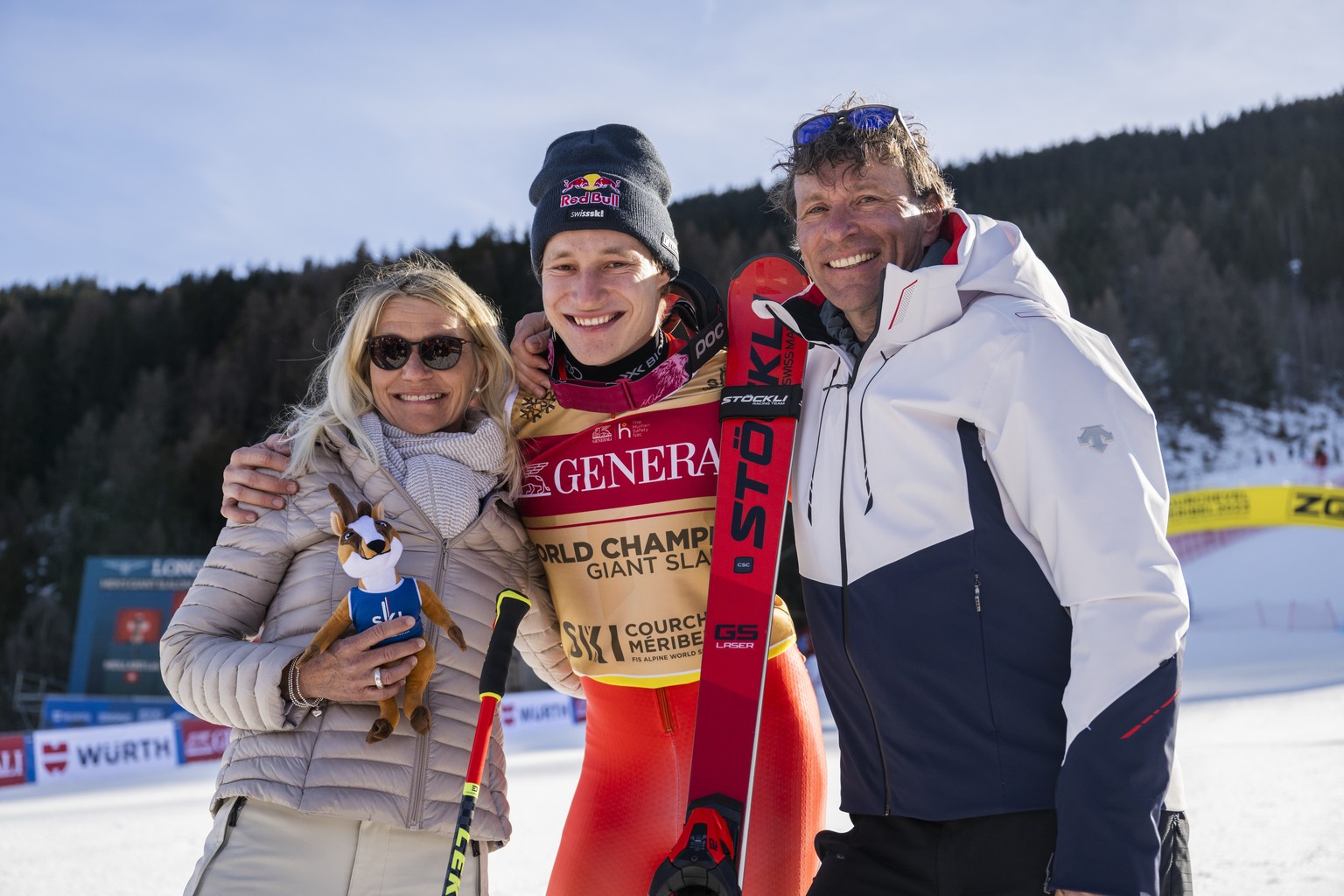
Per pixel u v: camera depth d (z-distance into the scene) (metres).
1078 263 71.94
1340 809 5.70
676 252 2.45
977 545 1.79
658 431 2.30
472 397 2.29
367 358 2.14
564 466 2.35
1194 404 61.97
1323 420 61.53
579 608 2.37
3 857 6.87
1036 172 90.81
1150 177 84.69
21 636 45.88
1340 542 35.03
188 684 1.86
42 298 76.94
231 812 1.83
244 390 60.75
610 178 2.29
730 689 2.09
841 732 1.99
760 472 2.17
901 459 1.85
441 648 1.95
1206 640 28.92
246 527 1.98
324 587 1.94
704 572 2.30
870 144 2.03
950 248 1.95
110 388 65.38
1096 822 1.55
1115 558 1.64
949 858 1.79
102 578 24.94
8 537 54.22
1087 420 1.70
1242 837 5.14
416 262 2.31
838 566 1.94
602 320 2.31
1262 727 10.32
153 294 76.12
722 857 1.94
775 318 2.31
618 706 2.40
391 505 1.99
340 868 1.82
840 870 1.94
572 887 2.37
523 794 8.80
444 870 1.88
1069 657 1.77
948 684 1.79
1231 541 36.41
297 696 1.81
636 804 2.37
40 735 14.23
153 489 52.84
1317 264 72.31
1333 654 24.02
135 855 6.81
